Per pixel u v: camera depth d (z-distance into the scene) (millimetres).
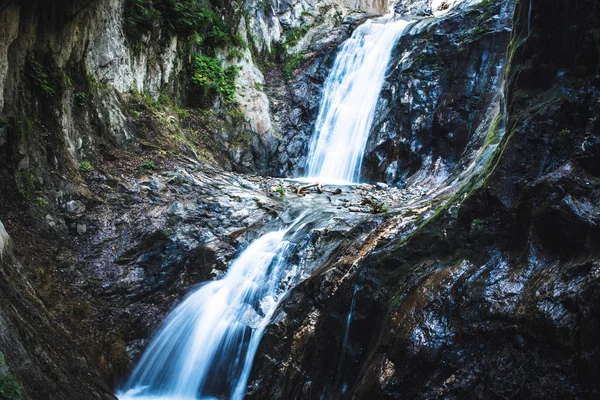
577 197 4609
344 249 7047
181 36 12609
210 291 7973
